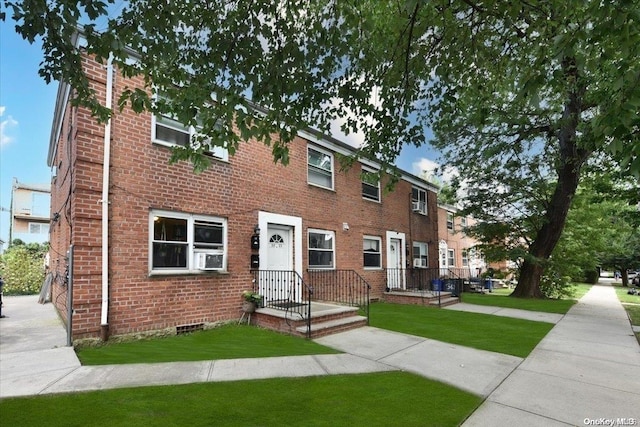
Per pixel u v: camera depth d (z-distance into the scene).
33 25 3.10
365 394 3.86
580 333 7.25
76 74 3.65
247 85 3.97
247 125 4.15
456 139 12.70
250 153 8.27
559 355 5.53
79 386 3.79
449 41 4.41
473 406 3.59
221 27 3.71
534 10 3.61
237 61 3.83
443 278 15.34
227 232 7.59
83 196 5.57
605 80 5.17
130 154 6.19
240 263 7.76
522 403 3.69
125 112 6.18
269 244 8.76
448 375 4.54
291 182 9.33
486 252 15.51
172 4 3.30
